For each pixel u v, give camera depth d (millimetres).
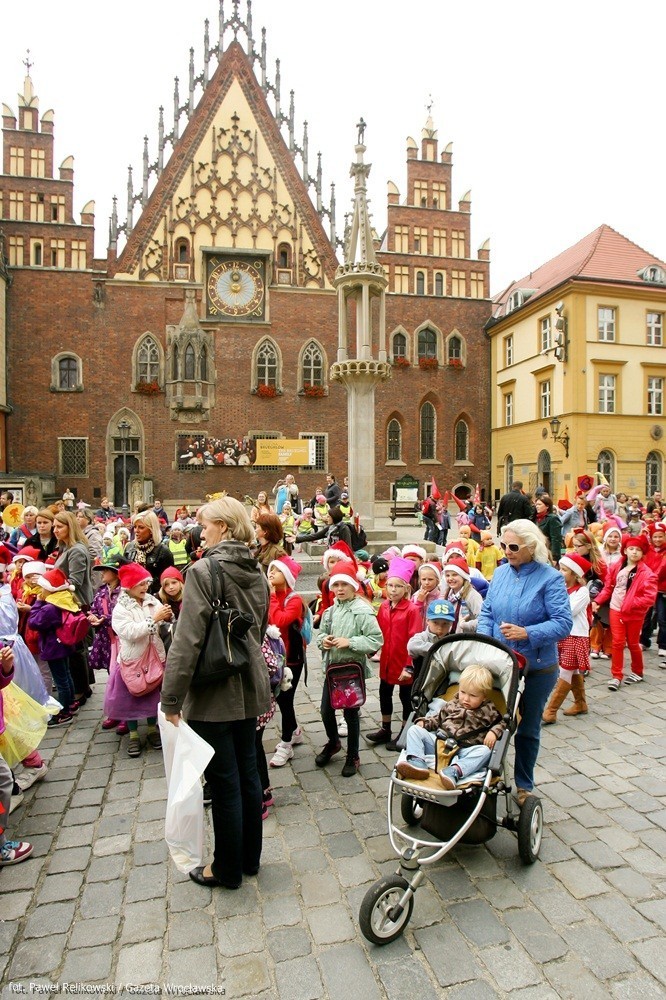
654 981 3207
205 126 33781
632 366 31297
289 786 5426
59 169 33406
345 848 4469
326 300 34938
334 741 5832
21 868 4258
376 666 9039
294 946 3486
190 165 33688
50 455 32219
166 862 4320
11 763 5004
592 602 9141
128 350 32875
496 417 37562
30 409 32031
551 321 31984
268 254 34031
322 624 5773
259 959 3389
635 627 8117
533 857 4195
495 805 3930
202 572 3770
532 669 4527
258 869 4195
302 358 34688
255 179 34281
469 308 37656
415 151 37125
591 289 30297
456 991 3145
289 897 3922
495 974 3256
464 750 3996
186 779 3729
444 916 3711
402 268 36688
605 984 3186
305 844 4523
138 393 32906
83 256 32812
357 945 3488
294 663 5844
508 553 4598
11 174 32844
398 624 6055
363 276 14797
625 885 4000
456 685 4602
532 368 33656
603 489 14977
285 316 34469
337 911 3779
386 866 4250
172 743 3812
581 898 3871
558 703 6836
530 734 4586
